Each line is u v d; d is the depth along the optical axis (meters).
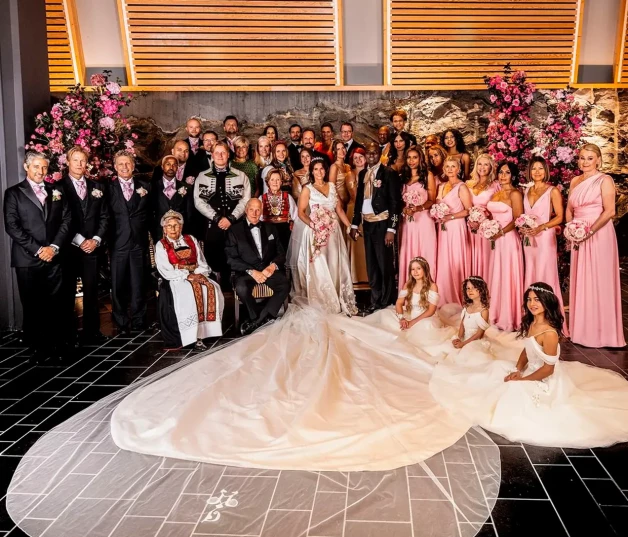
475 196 6.06
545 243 5.46
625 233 9.02
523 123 6.60
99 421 3.98
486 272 6.19
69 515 2.96
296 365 4.70
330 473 3.27
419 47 8.31
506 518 2.90
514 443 3.65
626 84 8.70
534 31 8.32
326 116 8.45
